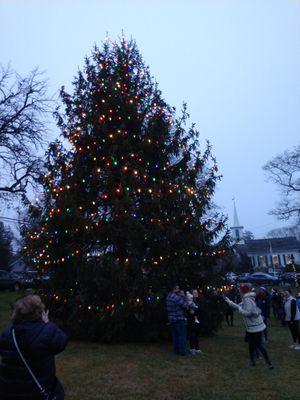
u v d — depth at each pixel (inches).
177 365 350.9
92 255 479.8
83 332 465.4
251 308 348.2
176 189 490.0
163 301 446.9
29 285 513.7
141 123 543.2
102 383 294.4
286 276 1946.4
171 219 475.5
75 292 480.4
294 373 325.7
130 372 325.1
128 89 556.4
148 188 488.1
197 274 511.5
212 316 517.3
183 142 542.6
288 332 597.9
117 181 500.1
